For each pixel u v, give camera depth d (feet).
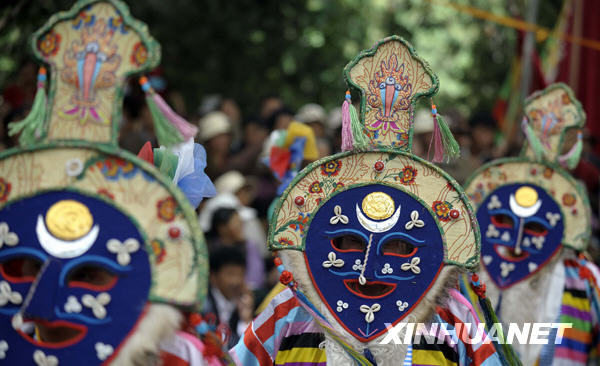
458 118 38.29
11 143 27.35
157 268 14.55
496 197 26.71
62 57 15.03
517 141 43.80
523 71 43.57
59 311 14.57
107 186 14.75
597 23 44.83
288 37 57.41
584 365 26.30
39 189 14.75
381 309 18.42
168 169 17.06
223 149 39.45
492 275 26.43
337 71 58.54
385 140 18.72
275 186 39.17
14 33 29.96
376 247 18.33
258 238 36.58
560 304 26.21
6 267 15.28
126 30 14.93
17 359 14.75
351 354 18.38
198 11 54.03
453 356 18.99
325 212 18.54
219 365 15.85
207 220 35.12
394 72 18.84
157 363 14.99
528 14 43.93
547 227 26.37
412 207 18.44
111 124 14.82
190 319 15.33
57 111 14.94
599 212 40.81
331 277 18.49
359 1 61.62
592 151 42.32
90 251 14.61
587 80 44.91
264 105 44.32
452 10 66.49
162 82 39.83
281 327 19.25
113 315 14.57
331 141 38.52
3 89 31.09
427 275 18.35
